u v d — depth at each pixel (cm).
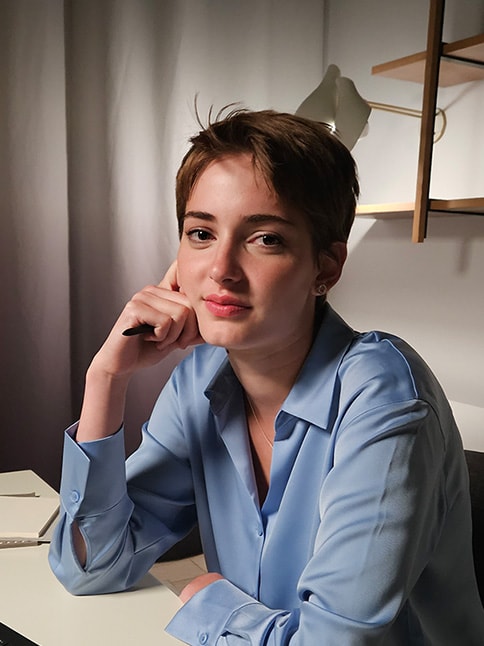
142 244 251
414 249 230
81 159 239
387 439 73
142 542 96
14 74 223
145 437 107
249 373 86
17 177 228
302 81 269
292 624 74
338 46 266
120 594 90
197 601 82
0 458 236
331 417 84
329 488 75
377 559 70
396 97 236
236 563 94
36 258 233
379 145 244
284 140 76
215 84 255
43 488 131
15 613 83
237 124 78
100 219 244
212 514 96
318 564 72
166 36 246
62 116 231
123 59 240
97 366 94
